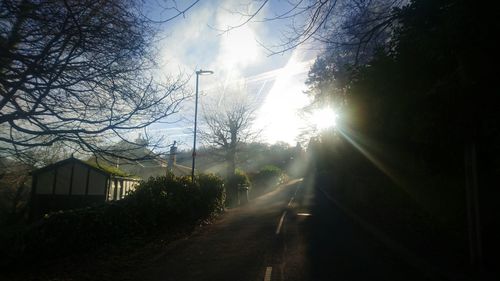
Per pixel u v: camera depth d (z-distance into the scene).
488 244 9.35
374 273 8.93
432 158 11.44
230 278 8.99
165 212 17.06
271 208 28.25
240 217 23.20
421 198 13.56
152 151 9.94
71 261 11.81
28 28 7.70
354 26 9.87
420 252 10.45
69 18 7.57
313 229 16.66
